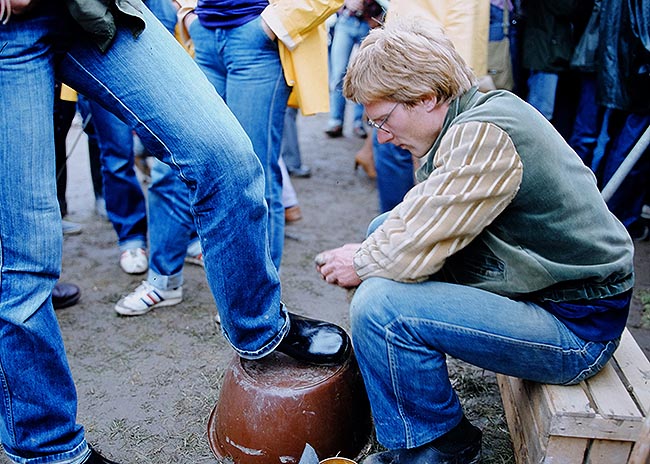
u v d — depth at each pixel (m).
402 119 1.58
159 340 2.67
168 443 2.07
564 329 1.58
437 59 1.51
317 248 3.57
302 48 2.46
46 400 1.59
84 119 3.72
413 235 1.49
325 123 6.41
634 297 2.99
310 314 2.87
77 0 1.38
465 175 1.44
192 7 2.60
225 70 2.57
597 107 3.37
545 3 3.25
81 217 4.06
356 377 1.92
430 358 1.60
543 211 1.49
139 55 1.54
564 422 1.52
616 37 3.04
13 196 1.46
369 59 1.55
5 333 1.50
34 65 1.45
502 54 3.18
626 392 1.60
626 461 1.55
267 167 2.57
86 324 2.80
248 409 1.82
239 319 1.76
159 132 1.56
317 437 1.81
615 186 2.60
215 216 1.62
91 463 1.71
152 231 2.80
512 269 1.56
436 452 1.68
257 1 2.41
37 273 1.51
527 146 1.45
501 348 1.56
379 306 1.57
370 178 4.76
